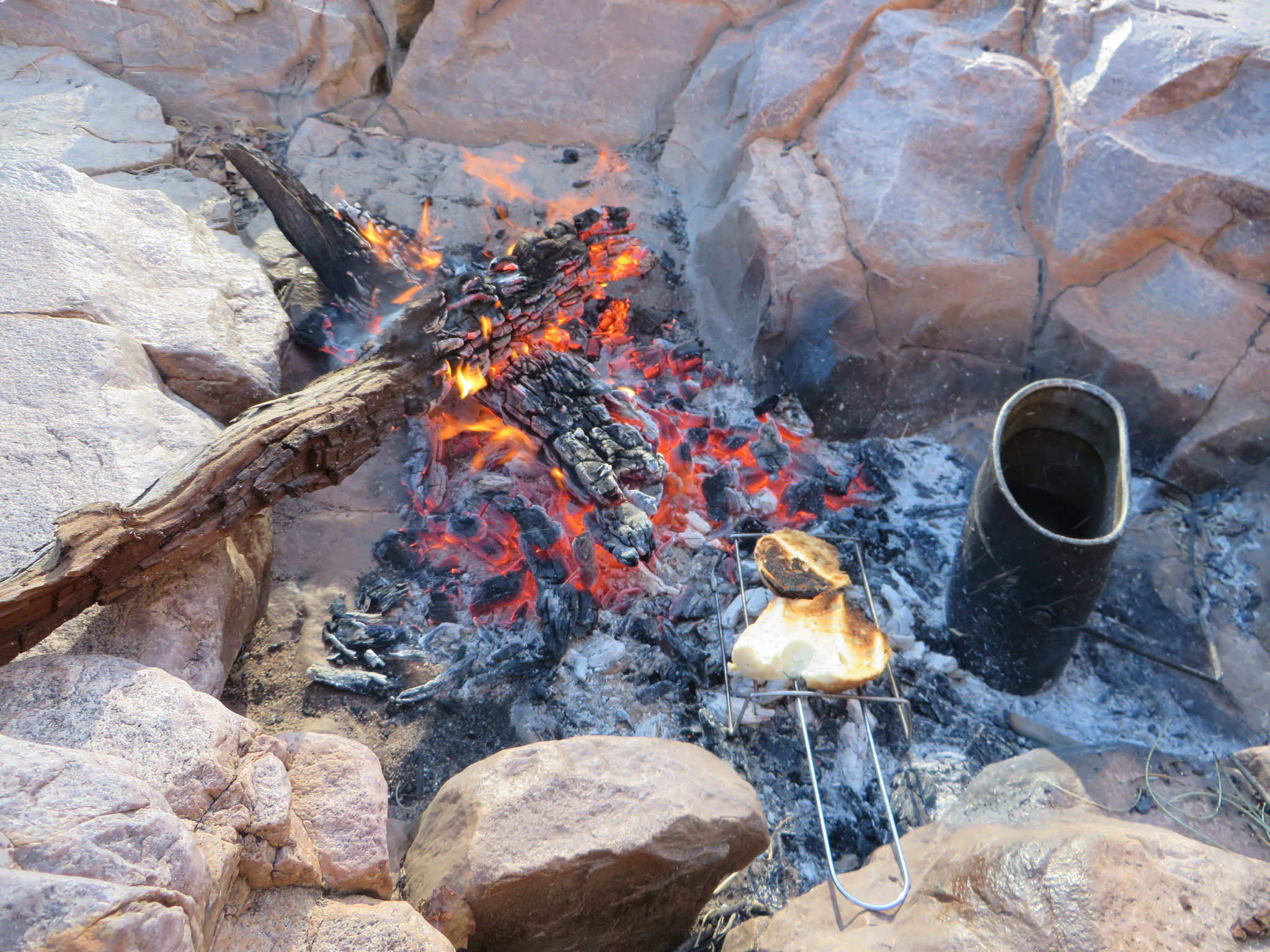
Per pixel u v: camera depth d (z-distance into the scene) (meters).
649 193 1.18
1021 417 0.78
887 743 0.79
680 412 0.98
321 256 0.97
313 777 0.61
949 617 0.84
